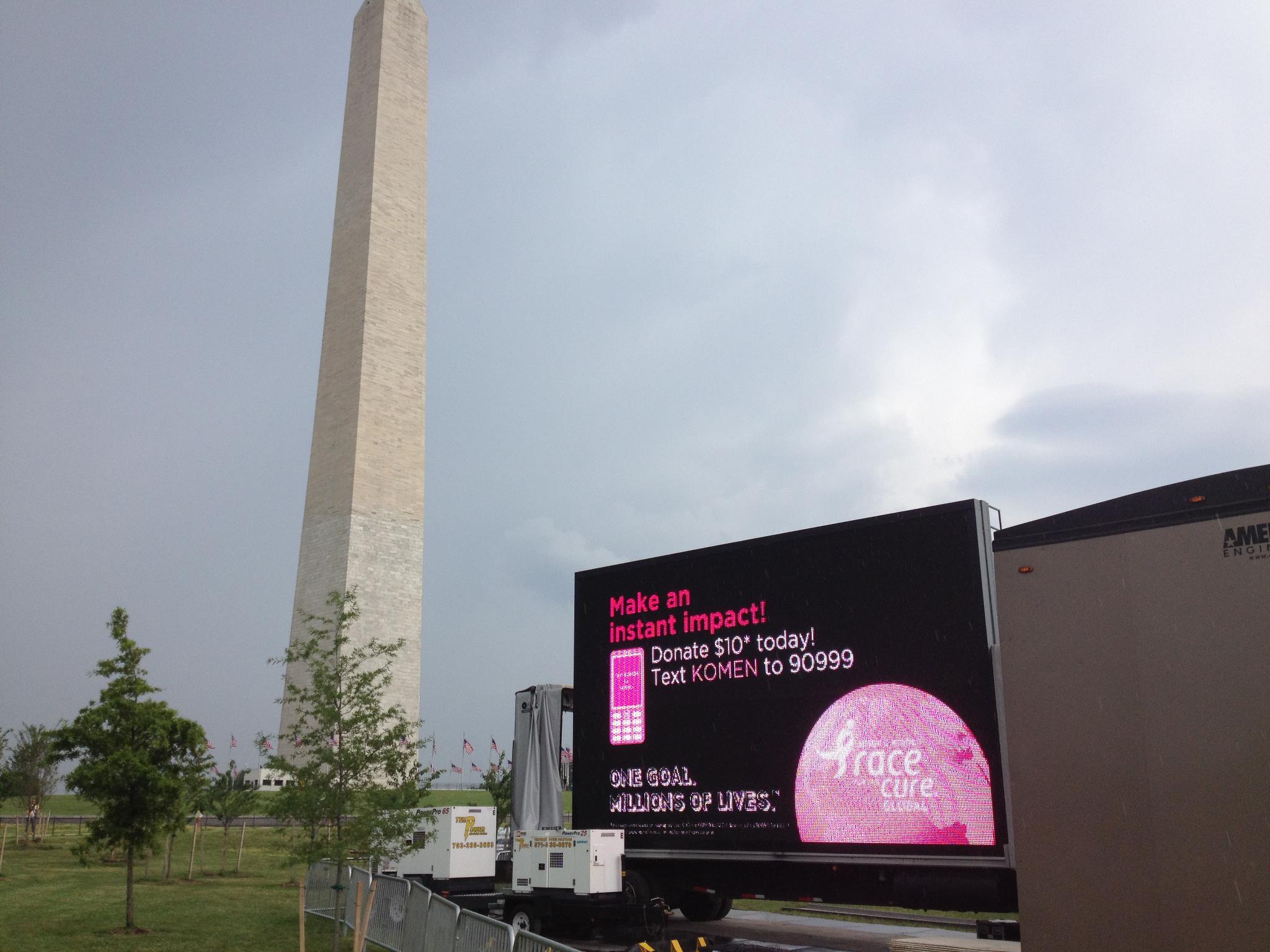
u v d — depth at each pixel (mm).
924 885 13320
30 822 38375
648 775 17062
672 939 12867
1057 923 8578
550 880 17328
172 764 19266
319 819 15398
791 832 14859
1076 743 8797
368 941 16547
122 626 19406
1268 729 7816
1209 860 7883
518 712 22203
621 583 18500
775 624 15852
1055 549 9352
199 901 22312
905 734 13797
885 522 14781
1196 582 8438
